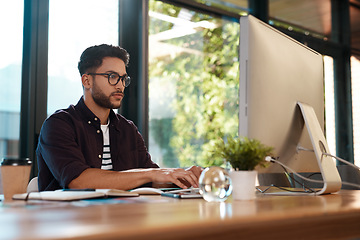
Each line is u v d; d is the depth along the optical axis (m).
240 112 1.21
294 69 1.41
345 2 5.10
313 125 1.40
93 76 2.11
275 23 4.45
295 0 4.65
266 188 1.49
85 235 0.48
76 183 1.64
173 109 3.68
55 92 3.07
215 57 3.95
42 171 1.96
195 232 0.56
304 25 4.72
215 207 0.85
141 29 3.50
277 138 1.30
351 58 5.09
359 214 0.84
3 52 2.88
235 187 1.06
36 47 2.97
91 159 2.03
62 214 0.73
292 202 0.99
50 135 1.89
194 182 1.50
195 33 3.84
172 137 3.66
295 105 1.40
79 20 3.22
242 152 1.06
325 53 4.92
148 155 2.35
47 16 3.03
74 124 2.00
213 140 3.88
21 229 0.55
